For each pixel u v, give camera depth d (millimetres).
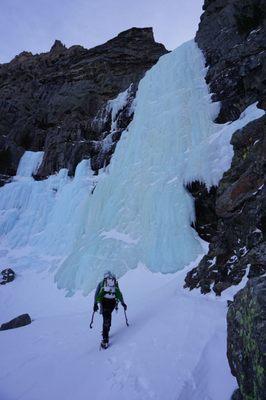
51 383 6164
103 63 42188
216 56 22000
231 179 12133
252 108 16828
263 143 11477
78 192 25984
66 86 41875
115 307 7773
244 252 8867
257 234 8719
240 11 20156
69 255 20547
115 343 7320
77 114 35781
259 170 10281
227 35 22172
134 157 21172
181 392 4641
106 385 5402
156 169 18641
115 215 19281
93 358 6816
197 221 15555
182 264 14180
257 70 17672
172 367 5367
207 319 6750
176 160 18078
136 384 5164
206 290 8820
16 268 22359
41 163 32625
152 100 23453
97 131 31875
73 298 16578
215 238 10719
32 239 25859
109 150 27703
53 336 9906
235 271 8461
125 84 37719
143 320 8359
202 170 15836
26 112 40219
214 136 17312
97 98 37750
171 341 6285
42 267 22156
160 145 19438
